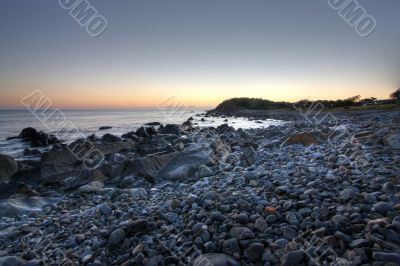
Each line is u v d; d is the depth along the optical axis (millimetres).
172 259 4598
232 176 9352
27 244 6117
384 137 11172
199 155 13078
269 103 122312
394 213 4773
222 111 125875
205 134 29203
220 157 13750
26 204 9242
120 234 5359
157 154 15273
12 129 52469
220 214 5492
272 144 15914
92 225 6629
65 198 10062
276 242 4504
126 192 9344
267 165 10227
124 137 29266
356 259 3818
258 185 7504
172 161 12750
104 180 12258
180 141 21375
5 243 6441
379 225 4395
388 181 6246
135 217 6449
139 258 4703
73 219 7402
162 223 5887
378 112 52688
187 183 10453
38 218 7984
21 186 10562
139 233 5477
